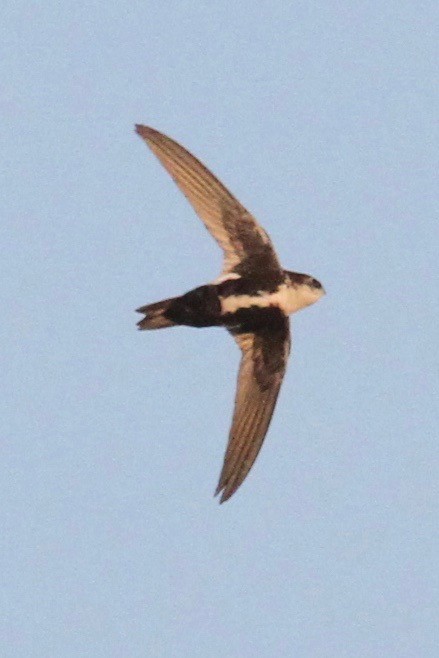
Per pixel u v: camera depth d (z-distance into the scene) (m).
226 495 17.02
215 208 17.05
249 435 17.22
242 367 17.34
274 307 17.33
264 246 17.22
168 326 17.25
